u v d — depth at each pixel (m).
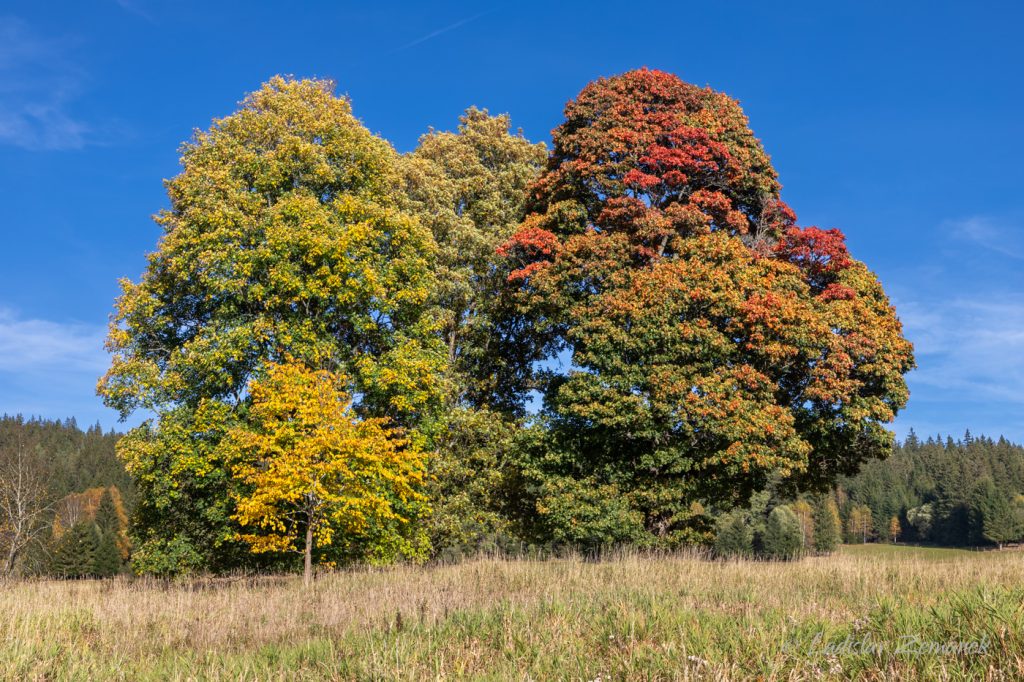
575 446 21.73
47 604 11.23
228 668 7.19
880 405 20.72
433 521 23.91
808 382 21.14
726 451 19.44
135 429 20.81
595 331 21.03
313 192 22.89
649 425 20.25
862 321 21.78
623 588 9.88
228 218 20.75
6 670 7.32
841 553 14.81
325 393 17.36
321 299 21.27
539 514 24.12
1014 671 5.06
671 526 22.44
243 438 17.44
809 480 24.53
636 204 22.95
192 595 12.69
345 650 7.47
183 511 20.88
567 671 6.04
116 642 8.96
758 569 12.21
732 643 6.33
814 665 5.61
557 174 25.09
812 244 23.44
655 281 20.72
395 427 23.38
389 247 23.41
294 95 24.03
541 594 9.89
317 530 17.09
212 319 21.41
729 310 20.38
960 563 11.89
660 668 5.83
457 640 7.51
